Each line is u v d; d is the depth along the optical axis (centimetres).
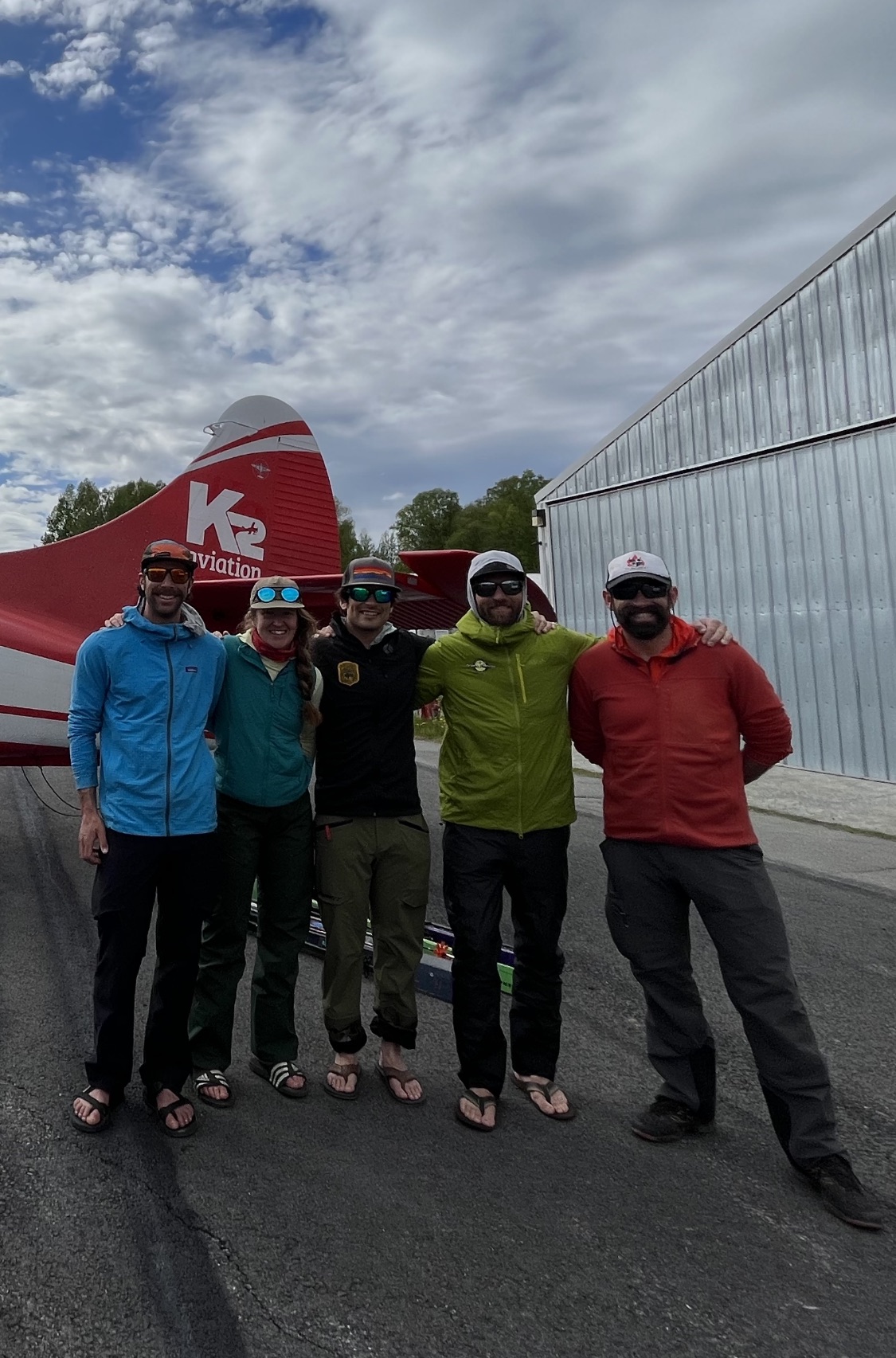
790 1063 211
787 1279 175
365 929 255
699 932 417
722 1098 259
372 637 256
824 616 977
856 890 500
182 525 603
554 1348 154
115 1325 155
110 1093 228
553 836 250
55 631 512
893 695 911
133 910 226
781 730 237
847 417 941
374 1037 297
